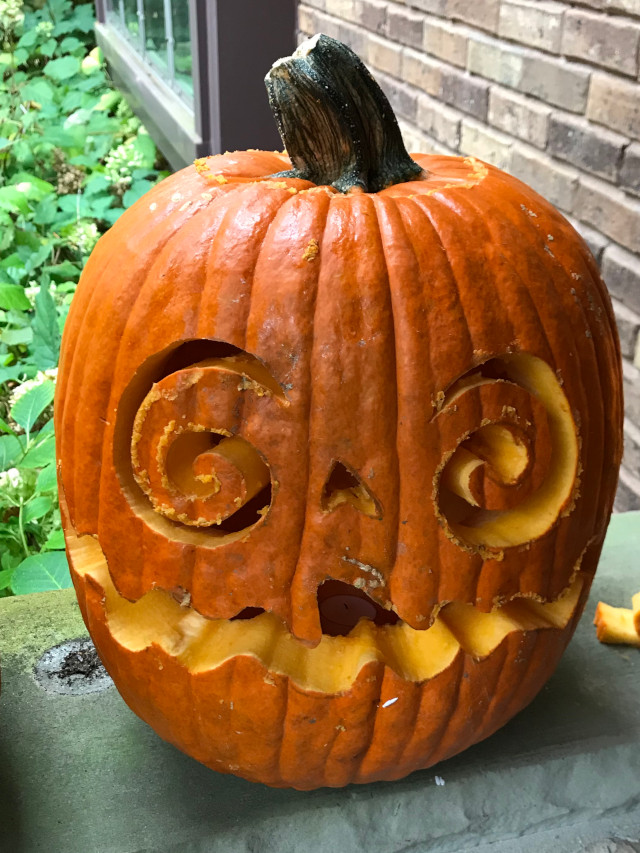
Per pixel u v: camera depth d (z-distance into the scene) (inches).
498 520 17.8
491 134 39.9
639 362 33.1
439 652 17.9
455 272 16.3
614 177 32.2
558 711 22.3
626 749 21.3
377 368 15.8
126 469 17.4
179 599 17.2
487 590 17.2
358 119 17.9
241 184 17.6
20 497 32.1
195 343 17.3
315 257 15.9
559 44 33.9
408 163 18.8
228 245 16.2
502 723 19.6
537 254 17.3
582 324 17.6
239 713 17.5
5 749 20.5
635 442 33.9
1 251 54.6
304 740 17.8
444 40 42.6
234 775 19.9
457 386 16.3
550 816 20.6
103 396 17.2
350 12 52.8
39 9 86.7
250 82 49.8
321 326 15.8
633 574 27.5
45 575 28.8
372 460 16.0
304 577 16.6
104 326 17.2
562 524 17.7
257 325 15.9
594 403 17.9
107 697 22.1
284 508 16.2
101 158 68.7
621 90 31.0
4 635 23.9
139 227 17.5
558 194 35.7
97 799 19.4
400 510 16.4
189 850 18.5
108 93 75.7
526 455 16.8
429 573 16.7
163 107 59.3
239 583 16.7
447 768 20.5
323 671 17.6
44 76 80.1
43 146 68.1
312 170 18.4
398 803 19.7
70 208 58.6
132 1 66.9
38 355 39.9
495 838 20.4
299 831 19.1
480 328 16.3
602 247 33.8
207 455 16.2
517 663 18.3
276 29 48.7
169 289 16.4
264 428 15.9
